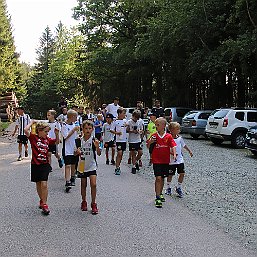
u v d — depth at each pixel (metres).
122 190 9.10
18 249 5.18
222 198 8.38
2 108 49.84
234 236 5.88
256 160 14.28
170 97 35.38
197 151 17.06
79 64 49.75
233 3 24.27
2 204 7.60
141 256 4.99
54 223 6.38
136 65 41.03
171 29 27.17
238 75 26.56
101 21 44.44
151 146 7.75
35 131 7.08
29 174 11.13
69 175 8.91
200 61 25.77
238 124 18.44
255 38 21.11
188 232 6.03
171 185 9.71
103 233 5.90
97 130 16.44
